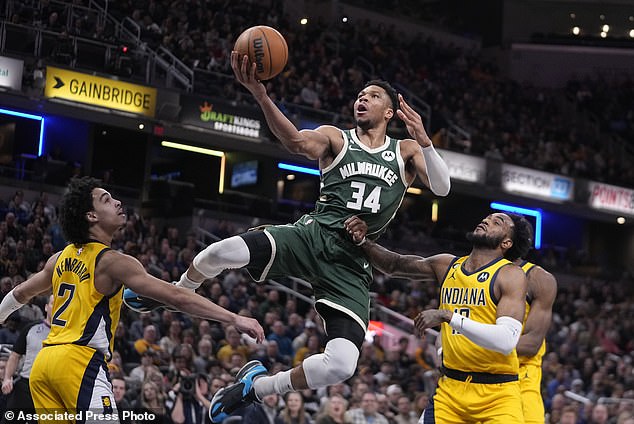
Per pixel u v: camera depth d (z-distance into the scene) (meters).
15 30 20.14
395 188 6.20
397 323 17.36
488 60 32.12
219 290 15.34
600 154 28.83
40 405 5.23
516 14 33.25
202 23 24.61
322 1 30.00
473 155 24.47
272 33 5.70
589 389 15.74
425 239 24.69
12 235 16.16
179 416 10.29
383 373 13.89
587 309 21.53
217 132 21.00
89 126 22.34
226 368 12.23
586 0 33.12
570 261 26.84
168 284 5.21
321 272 6.08
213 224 21.95
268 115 5.83
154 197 22.83
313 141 6.04
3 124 21.55
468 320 5.59
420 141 5.94
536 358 6.50
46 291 5.65
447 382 6.04
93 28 21.56
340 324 6.07
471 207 27.72
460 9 34.00
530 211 28.23
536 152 27.20
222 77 22.38
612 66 32.00
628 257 29.61
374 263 6.26
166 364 12.07
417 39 30.05
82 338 5.19
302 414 11.01
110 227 5.43
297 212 23.66
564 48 32.00
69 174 20.62
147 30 22.36
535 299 6.44
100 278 5.23
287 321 15.76
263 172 24.78
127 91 19.80
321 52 26.36
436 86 27.88
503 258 6.20
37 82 18.62
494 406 5.85
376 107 6.25
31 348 8.21
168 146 24.12
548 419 13.18
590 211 26.95
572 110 30.92
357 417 11.21
